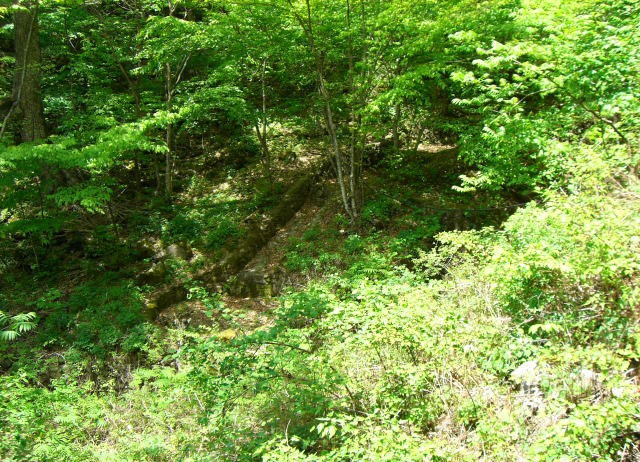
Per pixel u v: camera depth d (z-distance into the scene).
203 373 4.70
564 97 6.23
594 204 3.82
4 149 7.20
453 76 6.21
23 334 8.60
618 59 5.27
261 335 4.40
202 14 12.45
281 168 12.94
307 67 10.73
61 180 10.05
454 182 11.16
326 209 11.45
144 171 13.22
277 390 4.64
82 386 6.59
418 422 3.58
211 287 9.89
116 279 9.88
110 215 11.34
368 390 4.20
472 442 3.20
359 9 8.68
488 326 3.61
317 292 5.00
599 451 2.57
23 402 5.18
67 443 5.06
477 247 5.77
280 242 10.88
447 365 3.72
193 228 11.09
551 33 6.30
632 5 6.25
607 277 3.24
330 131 10.91
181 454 4.64
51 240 10.68
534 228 4.25
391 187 11.43
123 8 12.21
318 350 4.66
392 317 3.84
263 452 3.86
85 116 10.14
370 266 8.10
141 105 11.76
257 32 9.41
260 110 12.10
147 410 5.69
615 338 3.15
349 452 3.00
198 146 14.24
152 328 8.55
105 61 11.92
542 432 2.73
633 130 5.14
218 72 10.53
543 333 3.74
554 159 5.82
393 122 11.12
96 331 8.42
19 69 10.17
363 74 9.37
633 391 2.70
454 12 7.67
